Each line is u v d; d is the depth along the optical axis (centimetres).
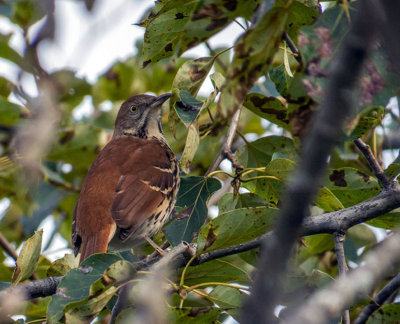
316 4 585
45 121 912
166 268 629
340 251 625
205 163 1008
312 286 628
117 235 833
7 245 959
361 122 627
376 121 632
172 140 909
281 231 288
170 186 876
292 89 445
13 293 636
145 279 559
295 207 288
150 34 632
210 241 596
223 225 589
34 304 732
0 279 880
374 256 397
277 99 708
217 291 602
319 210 802
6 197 1036
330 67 435
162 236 866
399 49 272
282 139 766
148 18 641
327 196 646
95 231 784
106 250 772
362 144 654
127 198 815
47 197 1061
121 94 1112
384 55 424
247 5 492
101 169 848
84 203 812
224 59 1067
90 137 995
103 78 1102
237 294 599
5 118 984
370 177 712
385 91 422
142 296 552
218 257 653
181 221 721
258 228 593
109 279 543
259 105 720
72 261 732
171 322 554
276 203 736
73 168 1072
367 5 275
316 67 436
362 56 280
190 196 727
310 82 433
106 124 1098
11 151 977
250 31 454
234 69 461
